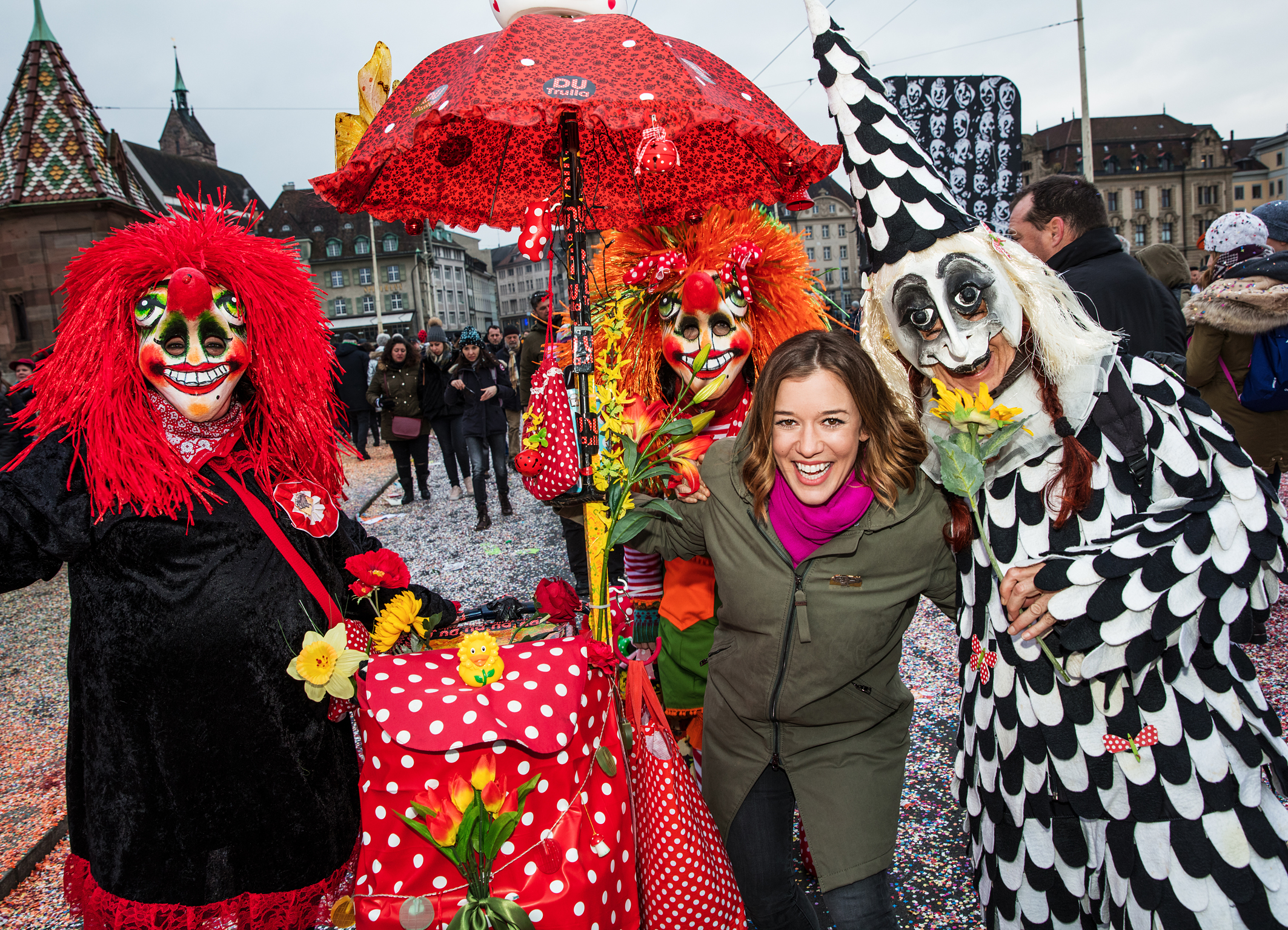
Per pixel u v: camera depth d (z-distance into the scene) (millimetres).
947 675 3576
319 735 1842
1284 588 4074
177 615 1702
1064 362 1443
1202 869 1357
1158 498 1421
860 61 1635
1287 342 3434
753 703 1723
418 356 8453
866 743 1736
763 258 2291
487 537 6645
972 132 5832
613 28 1691
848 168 1634
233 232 1820
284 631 1786
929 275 1511
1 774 3057
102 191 17672
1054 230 2998
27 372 6039
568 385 1951
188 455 1803
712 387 1861
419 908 1445
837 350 1616
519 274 102938
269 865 1775
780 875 1775
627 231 2398
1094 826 1467
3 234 17562
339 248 65812
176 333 1695
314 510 1907
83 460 1720
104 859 1707
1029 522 1501
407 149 1646
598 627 1748
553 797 1509
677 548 1928
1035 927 1520
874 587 1659
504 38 1644
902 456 1634
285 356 1850
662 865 1700
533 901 1474
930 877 2295
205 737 1715
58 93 17984
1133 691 1420
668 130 1619
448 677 1511
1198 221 73938
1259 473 1368
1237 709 1420
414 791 1469
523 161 2201
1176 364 1851
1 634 4793
